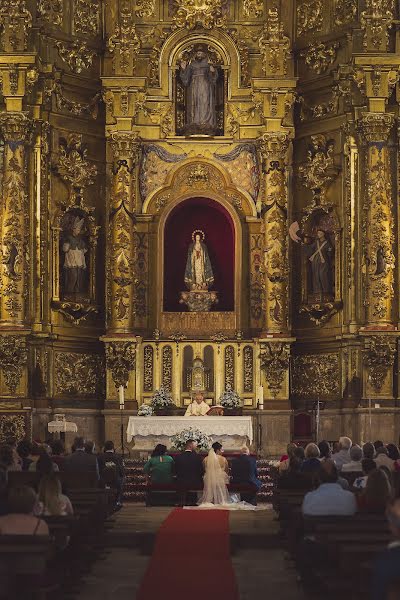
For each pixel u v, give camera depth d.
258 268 47.59
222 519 31.00
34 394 45.00
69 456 31.16
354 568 15.45
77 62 46.66
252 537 27.48
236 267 47.41
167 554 24.27
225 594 19.56
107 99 46.88
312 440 45.75
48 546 15.75
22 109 44.44
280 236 46.38
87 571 22.80
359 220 45.41
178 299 48.12
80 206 46.44
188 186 47.84
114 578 22.28
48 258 45.56
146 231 47.62
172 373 46.72
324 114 46.66
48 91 45.59
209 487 36.00
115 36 47.09
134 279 46.97
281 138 46.59
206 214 48.59
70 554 20.95
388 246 44.41
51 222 45.75
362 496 20.89
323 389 46.38
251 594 20.23
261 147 46.97
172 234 48.50
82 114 46.88
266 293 46.44
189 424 42.62
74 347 46.38
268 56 46.88
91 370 46.88
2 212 44.38
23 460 30.83
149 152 47.78
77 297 46.41
